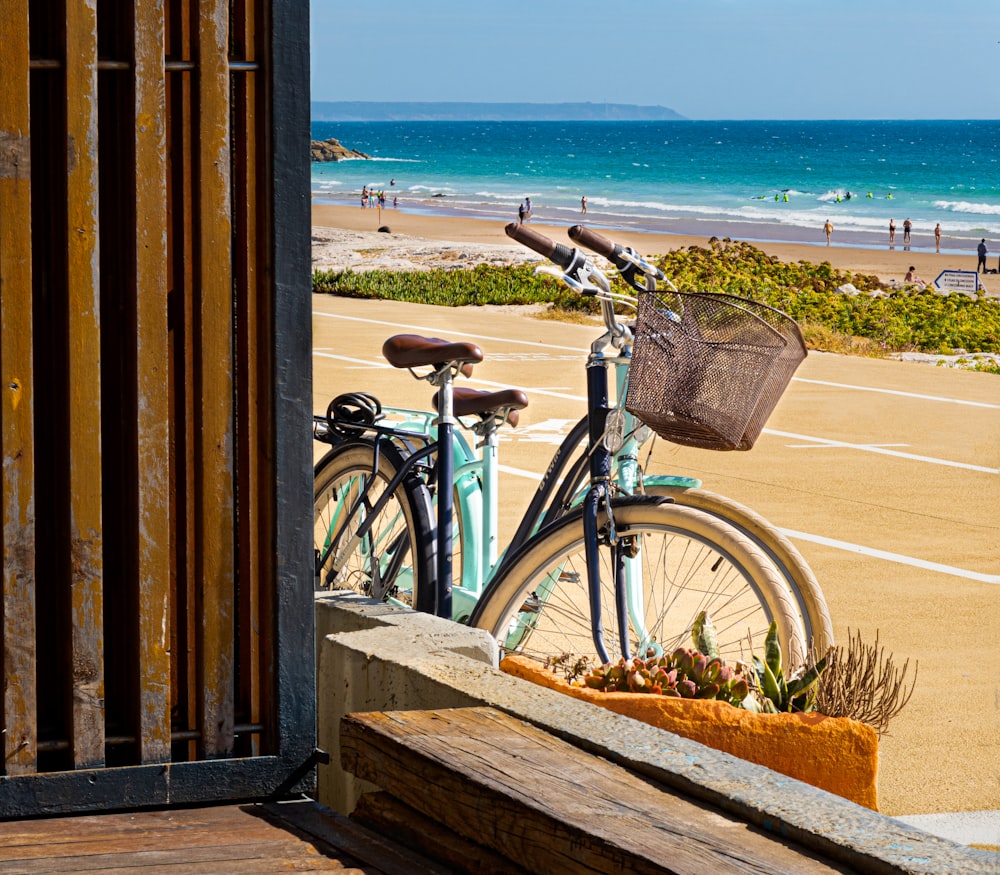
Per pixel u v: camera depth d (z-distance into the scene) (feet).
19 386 9.45
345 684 11.57
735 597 15.97
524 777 8.55
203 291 9.90
